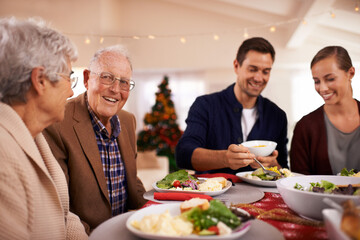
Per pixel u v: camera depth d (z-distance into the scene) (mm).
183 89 7266
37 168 742
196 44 6656
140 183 1488
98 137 1265
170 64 6699
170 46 6723
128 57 1307
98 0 6082
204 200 637
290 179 783
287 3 4715
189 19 6695
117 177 1310
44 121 775
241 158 1041
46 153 869
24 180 678
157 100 5789
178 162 1499
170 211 671
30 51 701
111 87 1210
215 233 518
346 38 4434
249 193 933
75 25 6125
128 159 1348
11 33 697
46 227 743
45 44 731
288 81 6762
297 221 634
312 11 3855
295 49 6137
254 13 5891
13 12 6082
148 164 4512
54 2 6121
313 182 793
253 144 1244
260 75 1597
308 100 6684
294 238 551
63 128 1170
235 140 1688
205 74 7016
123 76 1240
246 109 1749
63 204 870
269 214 692
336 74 1219
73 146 1164
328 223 446
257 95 1665
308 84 6684
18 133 701
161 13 6805
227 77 6930
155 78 7359
